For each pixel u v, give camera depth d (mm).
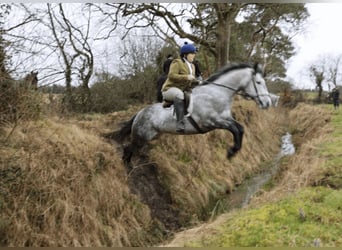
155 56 15352
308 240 4418
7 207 5152
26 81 6859
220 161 10852
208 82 6727
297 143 16906
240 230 4949
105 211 6434
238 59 22234
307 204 5520
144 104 13523
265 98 6445
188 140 10094
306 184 6762
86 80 12672
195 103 6586
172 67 6508
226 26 15812
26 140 6305
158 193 7930
